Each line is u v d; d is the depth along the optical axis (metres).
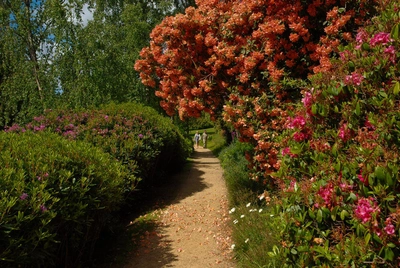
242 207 5.71
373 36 2.51
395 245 1.78
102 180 4.29
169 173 11.66
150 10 19.59
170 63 6.07
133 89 15.42
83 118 7.92
